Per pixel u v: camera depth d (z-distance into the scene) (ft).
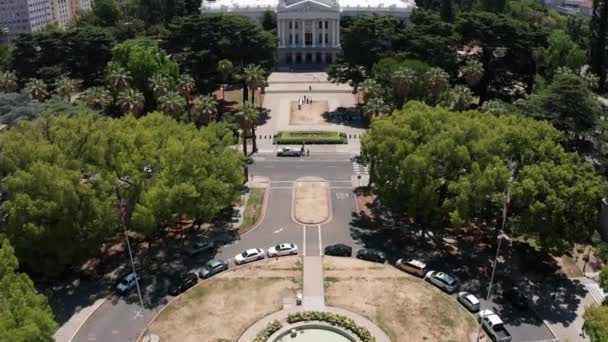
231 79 527.40
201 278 265.95
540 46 519.19
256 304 245.65
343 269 272.10
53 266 252.21
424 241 297.74
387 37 528.63
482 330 229.86
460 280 265.75
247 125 394.73
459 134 277.03
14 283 200.54
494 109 373.81
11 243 245.86
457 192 266.16
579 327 235.20
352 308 241.96
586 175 264.93
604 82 562.66
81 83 582.35
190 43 532.32
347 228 313.73
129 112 373.81
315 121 501.56
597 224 305.94
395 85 440.86
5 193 267.59
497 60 525.75
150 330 230.68
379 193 301.22
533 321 238.68
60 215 246.88
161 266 277.64
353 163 408.26
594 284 264.11
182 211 274.36
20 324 184.75
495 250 291.99
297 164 407.03
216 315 238.89
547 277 269.44
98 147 274.36
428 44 502.79
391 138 290.15
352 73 542.57
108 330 232.73
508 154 276.41
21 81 514.27
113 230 275.18
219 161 290.76
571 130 343.05
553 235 254.47
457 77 518.37
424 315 238.48
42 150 264.52
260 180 377.91
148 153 284.00
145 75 472.03
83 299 252.62
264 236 305.53
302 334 227.20
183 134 309.83
